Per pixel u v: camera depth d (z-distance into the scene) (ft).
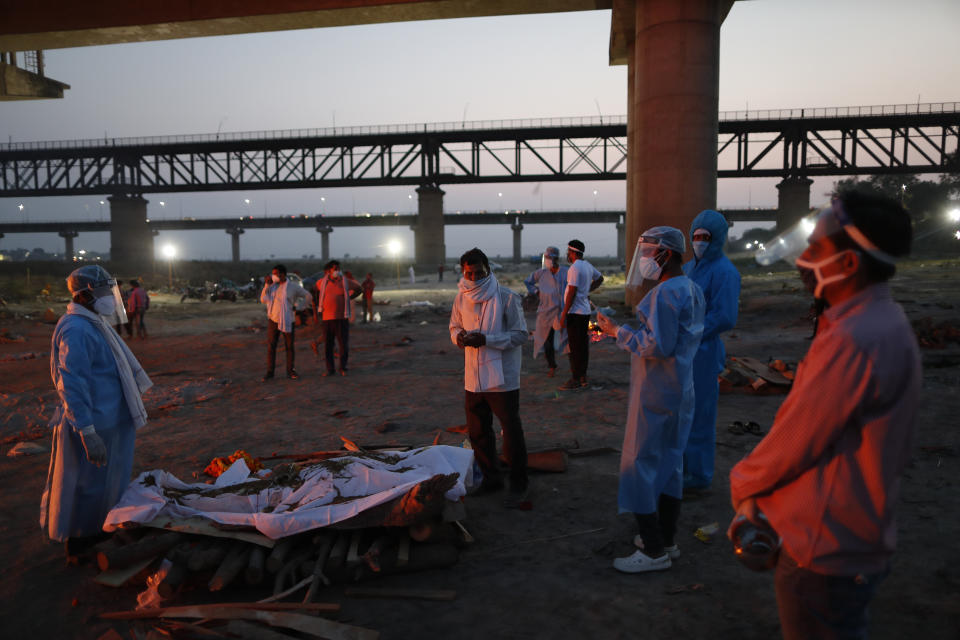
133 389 12.97
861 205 4.86
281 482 13.10
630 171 79.30
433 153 218.79
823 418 4.93
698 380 14.66
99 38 74.23
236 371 36.73
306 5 66.80
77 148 226.79
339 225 357.82
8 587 11.50
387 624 9.91
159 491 12.63
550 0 66.80
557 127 208.54
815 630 5.41
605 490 15.76
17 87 95.25
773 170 189.37
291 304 32.91
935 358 31.30
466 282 14.66
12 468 18.92
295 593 10.85
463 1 65.62
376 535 12.11
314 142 221.05
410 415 24.26
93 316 12.46
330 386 30.99
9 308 77.46
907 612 9.86
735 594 10.61
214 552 10.92
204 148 224.74
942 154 179.52
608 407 24.57
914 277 84.99
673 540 11.84
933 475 15.79
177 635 9.34
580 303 27.37
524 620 9.97
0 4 71.46
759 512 5.65
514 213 350.84
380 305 88.12
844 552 5.05
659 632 9.55
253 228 368.48
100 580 10.87
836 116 181.37
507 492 15.78
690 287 10.96
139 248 232.12
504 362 14.78
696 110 58.85
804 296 65.51
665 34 58.65
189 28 71.36
